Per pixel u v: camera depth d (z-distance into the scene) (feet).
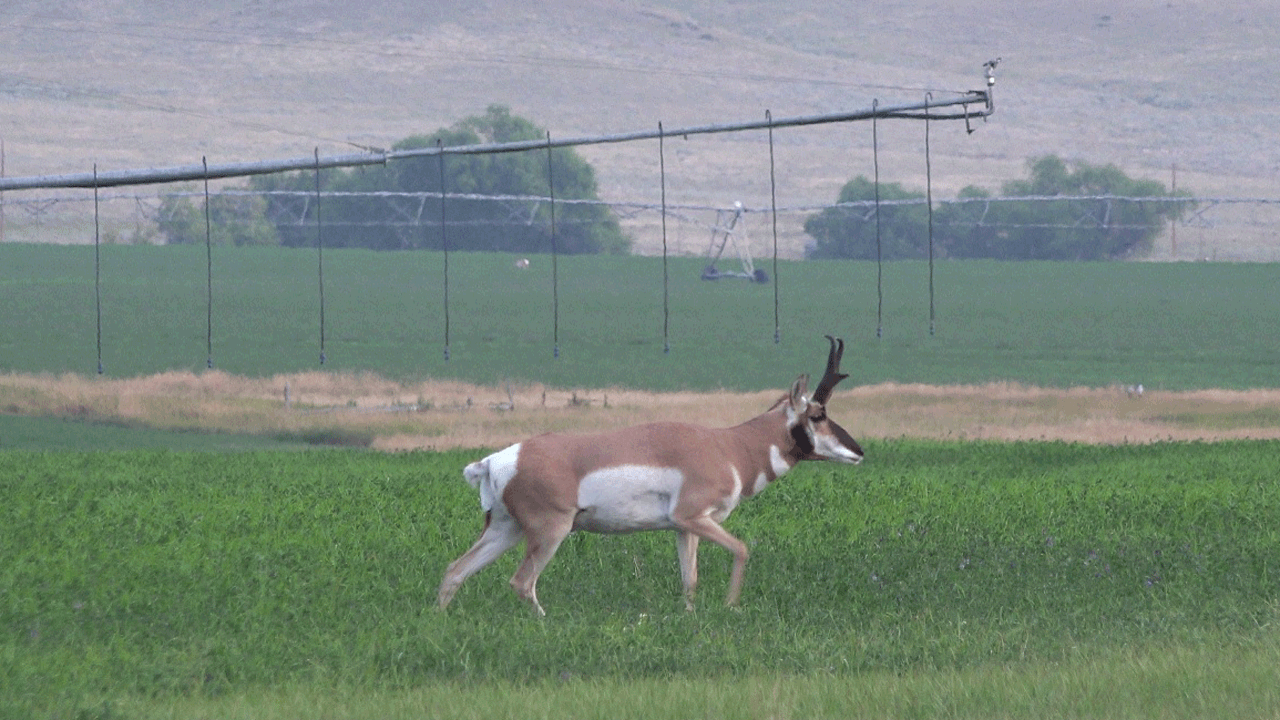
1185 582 181.57
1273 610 164.55
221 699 127.65
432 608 164.35
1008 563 194.29
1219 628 156.56
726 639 150.61
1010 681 128.98
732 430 179.52
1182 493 272.72
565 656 144.36
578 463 169.17
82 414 628.28
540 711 119.55
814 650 145.69
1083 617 161.58
